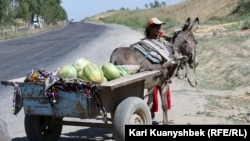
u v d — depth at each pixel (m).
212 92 11.98
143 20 73.94
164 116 7.88
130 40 32.50
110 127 6.62
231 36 25.53
